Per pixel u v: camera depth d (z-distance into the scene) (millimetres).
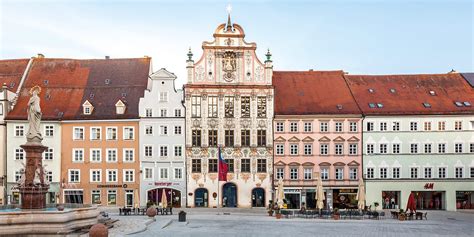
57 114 80125
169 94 79875
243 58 80438
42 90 83125
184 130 79500
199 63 80125
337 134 79188
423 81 84625
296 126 79562
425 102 80750
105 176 79312
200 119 79375
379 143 79062
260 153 79250
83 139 79688
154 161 79125
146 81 84500
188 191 78625
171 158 79188
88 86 84312
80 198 79250
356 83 84625
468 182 78312
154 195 79000
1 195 77750
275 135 79438
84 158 79562
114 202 79188
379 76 86062
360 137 79188
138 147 79312
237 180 79062
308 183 78875
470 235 41531
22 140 78625
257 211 71625
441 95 81938
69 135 79812
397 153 78875
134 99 81688
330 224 50688
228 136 79562
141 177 78875
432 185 78312
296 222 52750
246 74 80312
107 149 79625
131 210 64812
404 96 81938
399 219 58094
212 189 78938
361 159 78938
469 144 78812
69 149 79625
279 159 79188
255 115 79688
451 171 78562
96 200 79250
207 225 48500
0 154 78250
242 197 79000
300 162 79125
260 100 79875
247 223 50969
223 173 75000
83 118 79625
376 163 78875
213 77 80125
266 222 52469
